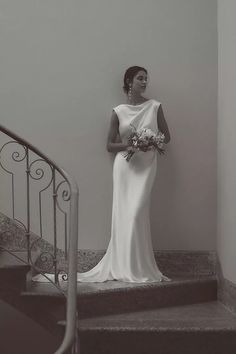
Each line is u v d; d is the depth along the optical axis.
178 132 4.85
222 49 4.69
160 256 4.78
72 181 3.46
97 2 4.82
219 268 4.51
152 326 3.46
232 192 4.20
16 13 4.75
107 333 3.41
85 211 4.74
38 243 4.64
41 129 4.73
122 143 4.50
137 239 4.24
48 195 4.70
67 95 4.77
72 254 3.09
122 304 3.90
